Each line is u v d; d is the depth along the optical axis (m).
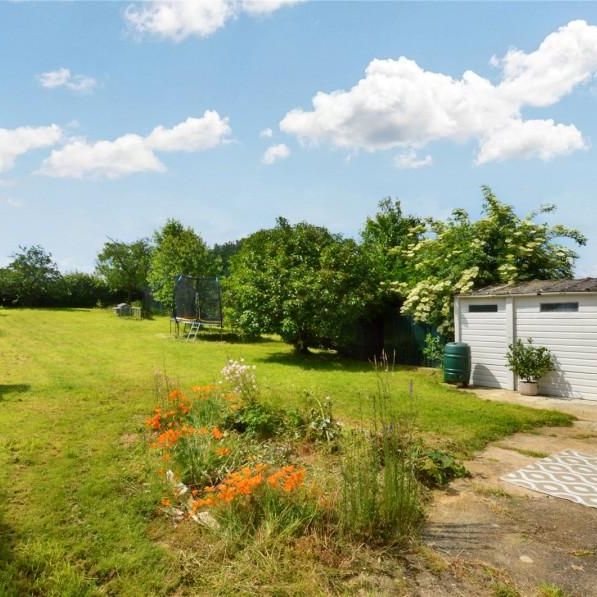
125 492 3.89
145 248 36.94
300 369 11.49
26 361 11.48
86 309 36.59
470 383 10.45
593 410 7.73
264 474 3.64
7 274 36.56
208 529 3.21
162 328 21.95
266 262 13.84
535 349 9.12
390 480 3.31
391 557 2.96
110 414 6.38
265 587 2.60
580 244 12.58
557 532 3.36
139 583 2.64
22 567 2.76
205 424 5.45
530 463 4.96
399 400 8.00
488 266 11.95
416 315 12.31
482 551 3.07
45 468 4.38
